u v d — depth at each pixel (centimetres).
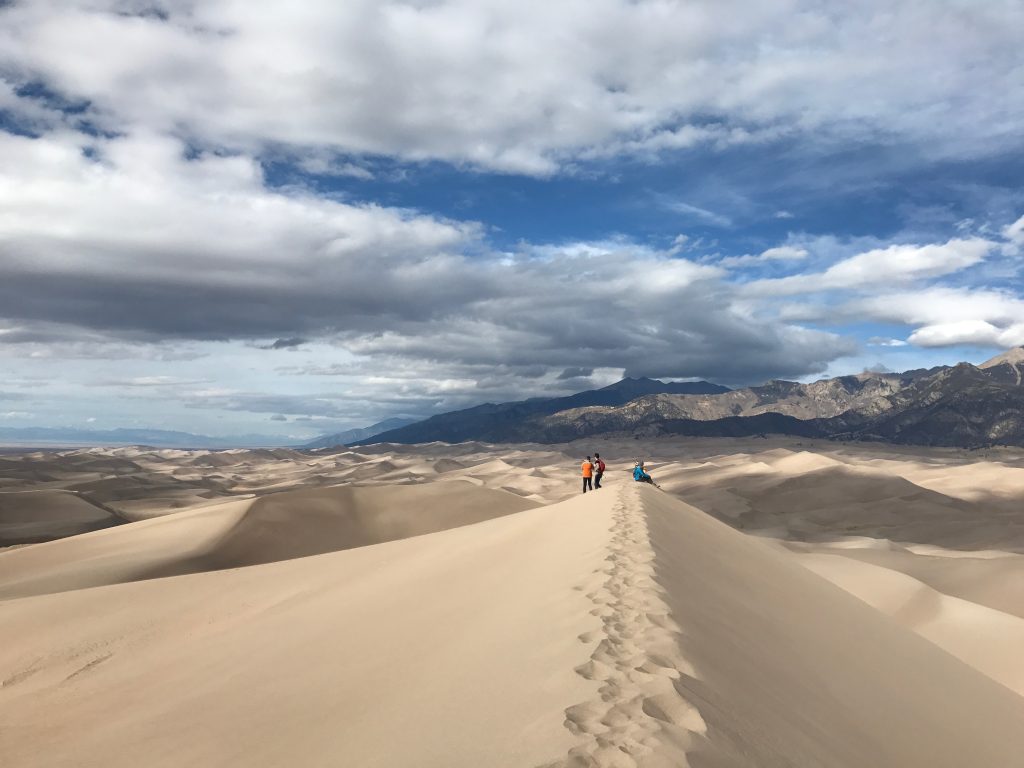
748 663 693
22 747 916
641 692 488
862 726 686
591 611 748
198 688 991
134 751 714
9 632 2050
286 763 547
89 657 1656
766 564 1742
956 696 1051
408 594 1343
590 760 385
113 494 13638
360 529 6188
